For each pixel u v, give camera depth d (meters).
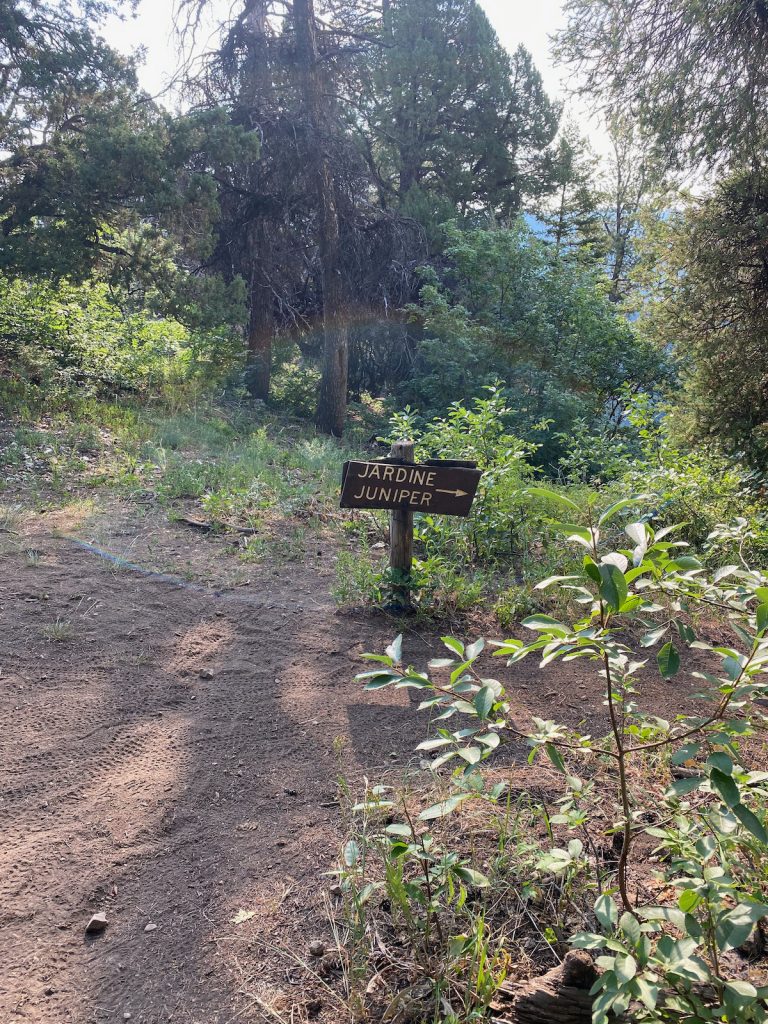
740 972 2.02
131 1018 1.96
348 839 2.62
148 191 11.52
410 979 2.02
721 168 8.32
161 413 11.03
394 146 20.59
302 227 18.23
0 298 11.16
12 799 2.82
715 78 8.08
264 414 15.37
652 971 1.71
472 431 6.32
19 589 4.63
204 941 2.21
